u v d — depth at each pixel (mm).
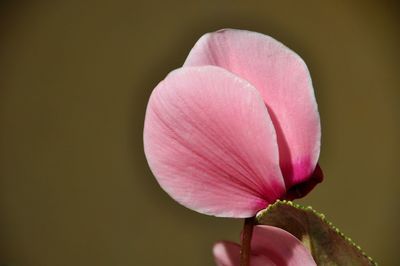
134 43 1154
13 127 1182
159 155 274
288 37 1166
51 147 1183
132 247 1168
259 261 276
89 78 1170
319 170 282
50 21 1163
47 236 1188
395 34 1175
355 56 1175
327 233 266
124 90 1169
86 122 1179
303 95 275
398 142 1170
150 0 1143
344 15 1169
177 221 1149
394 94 1174
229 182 273
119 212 1173
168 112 271
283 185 273
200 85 269
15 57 1170
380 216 1164
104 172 1177
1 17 1166
